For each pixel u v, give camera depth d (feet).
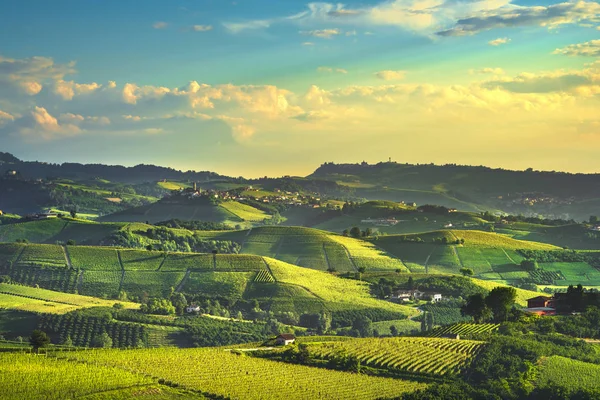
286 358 533.96
